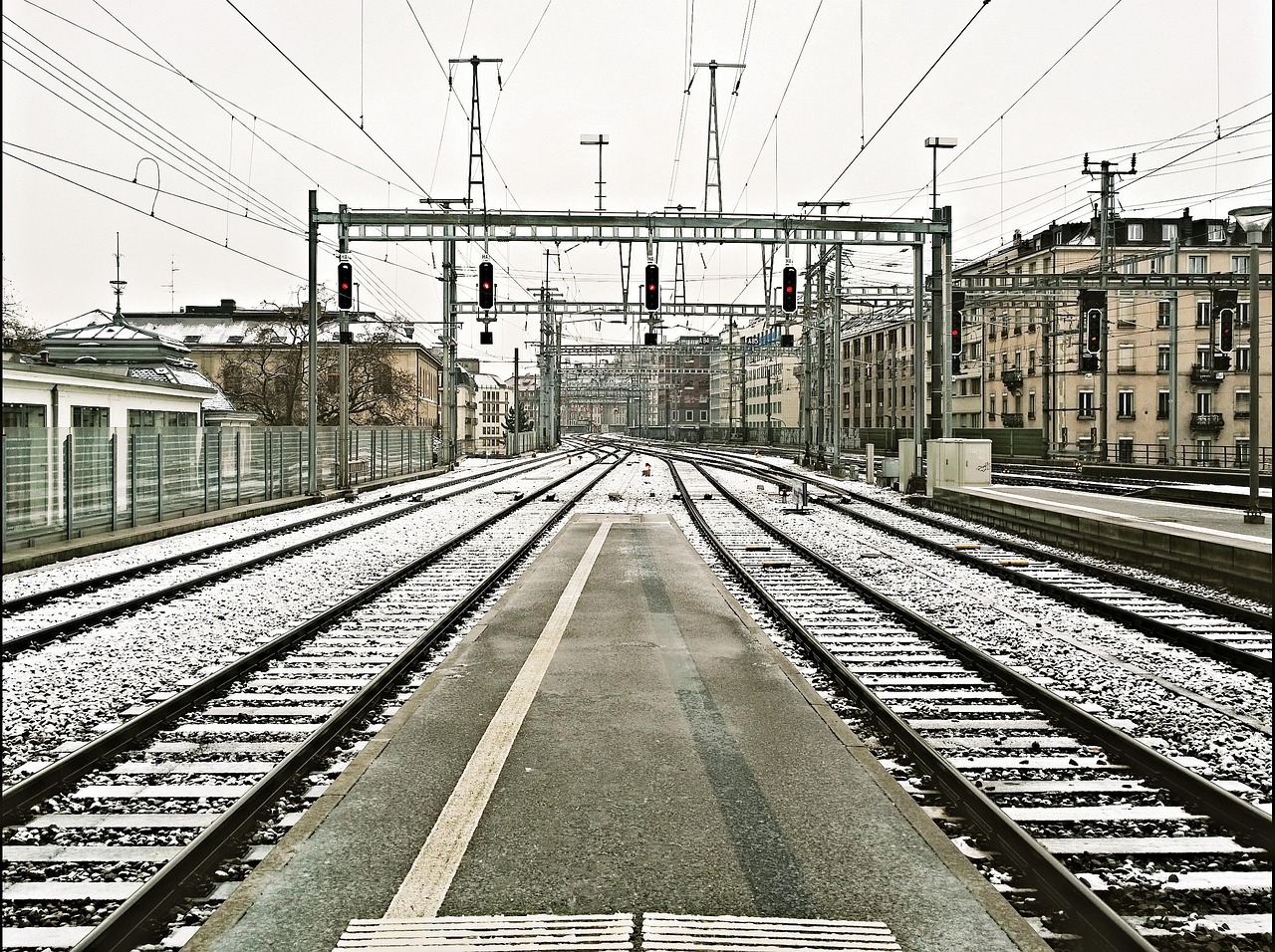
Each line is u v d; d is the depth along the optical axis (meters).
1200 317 59.62
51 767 5.80
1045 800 5.72
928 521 22.62
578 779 5.59
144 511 21.17
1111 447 59.97
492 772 5.70
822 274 43.09
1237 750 6.57
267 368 62.34
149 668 8.84
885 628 10.61
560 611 11.05
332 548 18.27
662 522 22.27
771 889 4.26
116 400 26.95
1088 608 11.73
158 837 5.17
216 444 25.02
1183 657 9.27
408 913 4.03
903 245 27.22
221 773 6.14
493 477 44.00
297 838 4.78
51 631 10.15
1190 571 14.09
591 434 191.12
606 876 4.37
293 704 7.73
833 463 41.03
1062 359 59.62
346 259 22.97
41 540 17.31
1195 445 59.69
